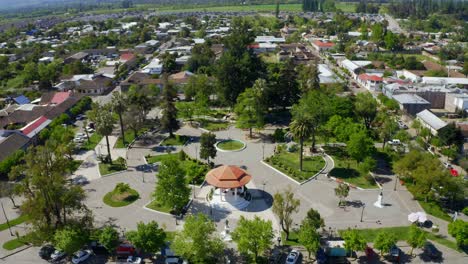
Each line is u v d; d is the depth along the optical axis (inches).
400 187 4768.7
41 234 3543.3
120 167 5378.9
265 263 3430.1
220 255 3464.6
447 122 6825.8
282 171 5196.9
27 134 6215.6
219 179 4434.1
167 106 6343.5
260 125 6422.2
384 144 5925.2
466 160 5260.8
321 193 4640.8
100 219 4148.6
